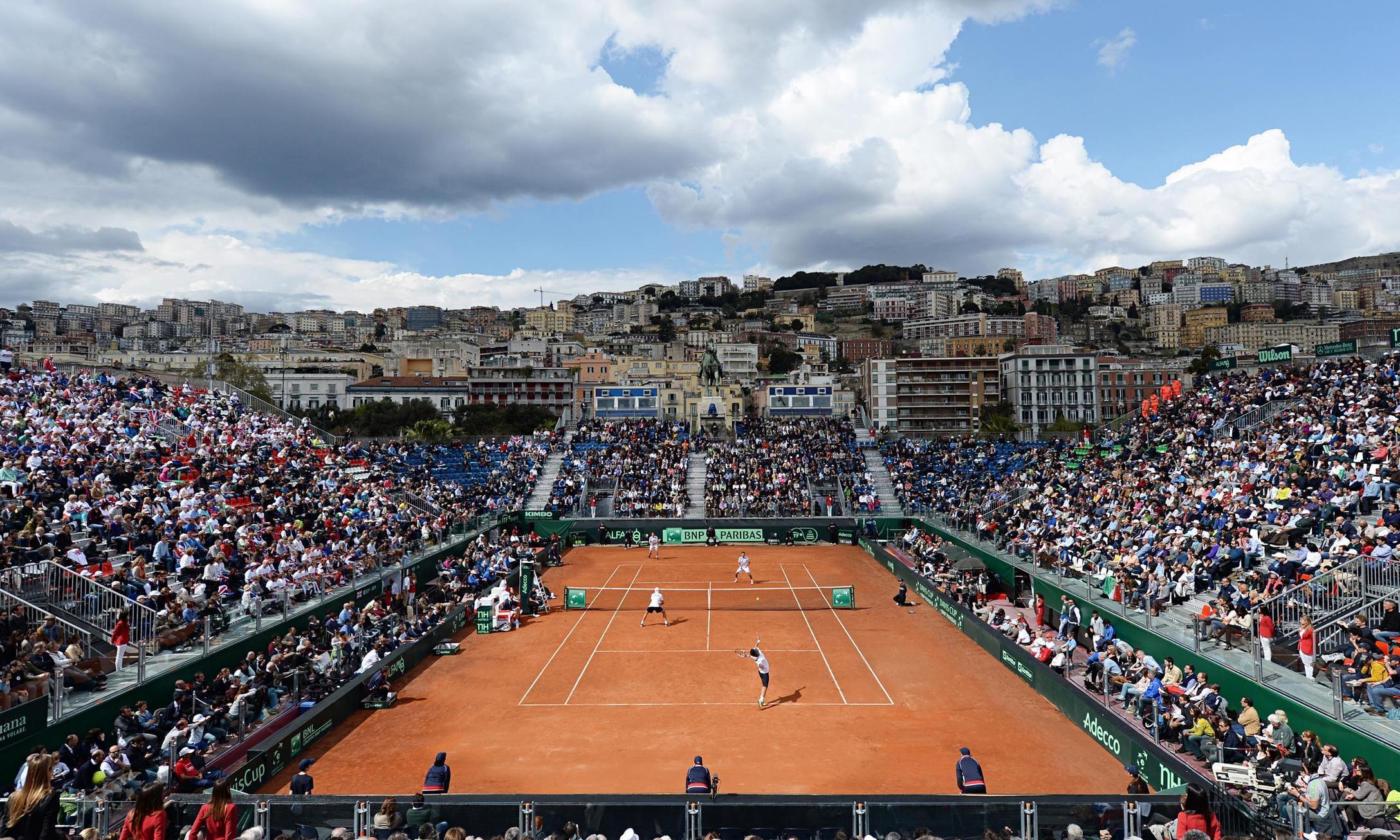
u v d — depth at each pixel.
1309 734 20.03
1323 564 28.14
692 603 48.00
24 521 30.86
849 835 16.36
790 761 24.42
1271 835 16.53
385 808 16.36
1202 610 28.58
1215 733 22.75
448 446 86.31
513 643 39.03
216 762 22.95
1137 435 63.91
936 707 29.36
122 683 24.19
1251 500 37.72
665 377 172.50
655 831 16.48
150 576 29.98
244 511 41.66
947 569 49.75
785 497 75.38
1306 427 45.03
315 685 29.00
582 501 75.50
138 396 56.19
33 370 54.59
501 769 24.03
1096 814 16.28
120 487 38.81
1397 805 16.16
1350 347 59.47
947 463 80.06
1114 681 28.45
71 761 20.77
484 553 52.12
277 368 174.25
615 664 35.31
